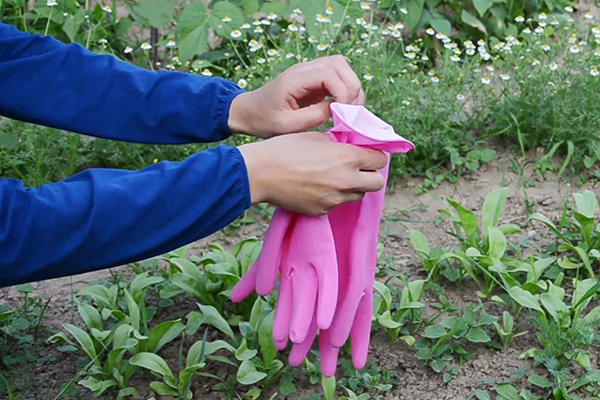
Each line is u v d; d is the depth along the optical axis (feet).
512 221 10.79
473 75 13.80
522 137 12.23
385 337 8.55
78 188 5.01
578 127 11.76
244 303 8.70
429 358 8.08
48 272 5.01
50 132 11.68
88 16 13.75
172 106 6.63
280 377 8.00
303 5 14.38
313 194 5.33
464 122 12.48
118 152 11.81
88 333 8.49
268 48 14.99
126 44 15.20
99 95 6.71
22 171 11.93
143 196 4.98
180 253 9.40
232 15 14.20
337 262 6.27
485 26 16.01
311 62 6.24
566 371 7.73
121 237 4.97
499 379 7.93
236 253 9.32
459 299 9.17
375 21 16.25
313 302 5.87
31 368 8.14
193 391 7.89
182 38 13.99
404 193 11.59
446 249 10.19
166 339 8.07
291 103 6.24
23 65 6.67
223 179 5.10
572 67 12.87
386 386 7.74
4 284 5.07
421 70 13.94
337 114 5.48
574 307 8.27
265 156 5.21
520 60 13.16
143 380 8.07
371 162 5.40
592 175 11.78
